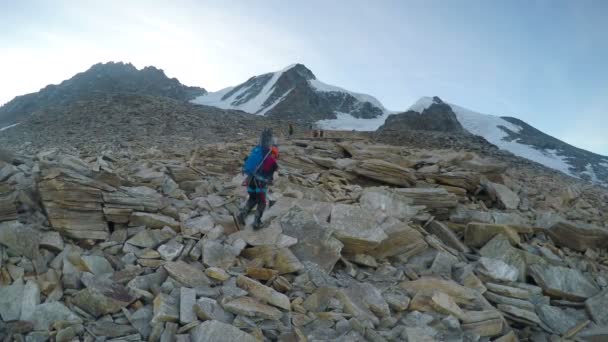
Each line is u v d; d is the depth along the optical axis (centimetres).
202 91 18750
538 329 590
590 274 793
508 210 1158
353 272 656
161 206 733
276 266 605
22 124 4516
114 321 443
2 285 456
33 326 415
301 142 1945
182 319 439
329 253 660
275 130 4588
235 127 4456
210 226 706
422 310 559
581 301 679
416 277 670
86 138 3297
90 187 647
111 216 647
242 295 511
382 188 1097
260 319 471
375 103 17300
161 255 586
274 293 514
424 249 776
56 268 516
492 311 559
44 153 805
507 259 753
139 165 1118
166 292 501
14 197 588
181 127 4072
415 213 895
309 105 15300
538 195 1480
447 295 573
